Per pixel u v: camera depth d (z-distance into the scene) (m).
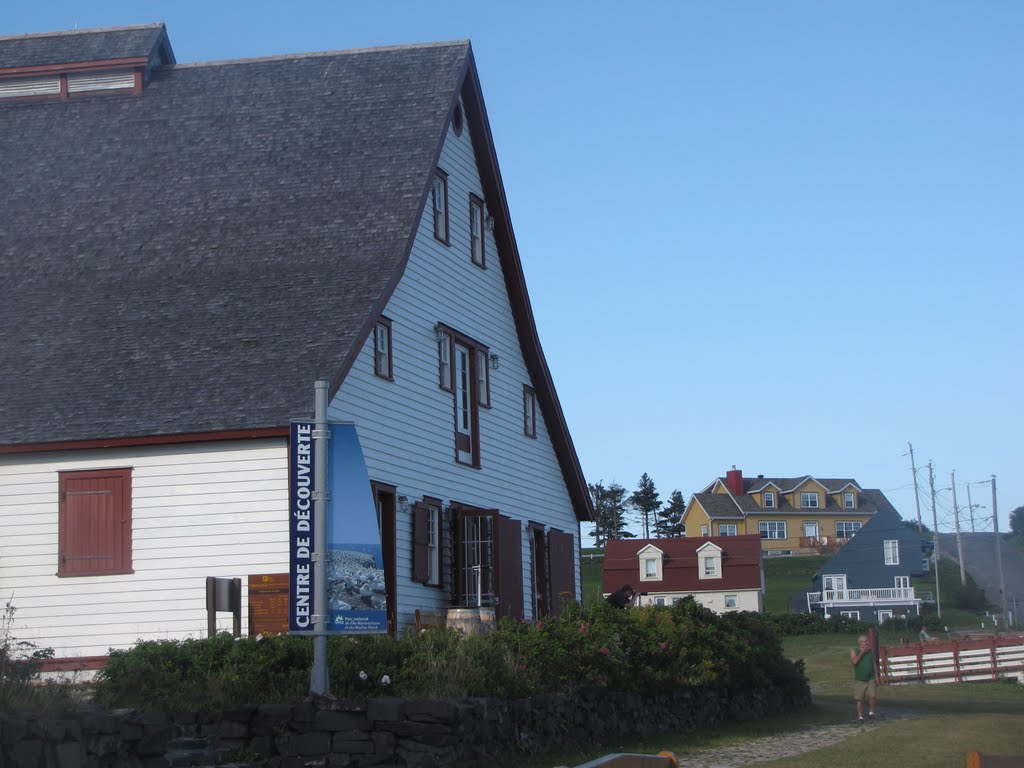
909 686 45.59
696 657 24.58
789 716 28.39
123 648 23.28
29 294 27.31
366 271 26.16
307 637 18.39
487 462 32.28
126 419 23.55
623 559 93.25
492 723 17.67
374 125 30.06
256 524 23.08
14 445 23.61
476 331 32.28
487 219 33.66
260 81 32.00
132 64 32.31
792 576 119.44
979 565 119.44
